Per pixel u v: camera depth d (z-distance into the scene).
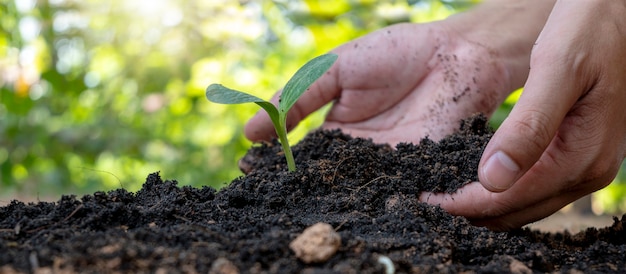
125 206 0.32
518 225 0.39
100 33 1.17
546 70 0.34
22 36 0.96
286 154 0.38
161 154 1.26
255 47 1.17
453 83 0.47
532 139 0.33
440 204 0.38
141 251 0.28
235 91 0.36
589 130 0.36
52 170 1.14
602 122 0.36
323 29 0.84
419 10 0.87
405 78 0.48
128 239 0.29
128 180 1.29
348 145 0.40
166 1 1.08
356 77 0.48
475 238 0.33
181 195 0.35
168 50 1.14
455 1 0.80
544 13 0.50
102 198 0.33
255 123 0.48
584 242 0.39
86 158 1.08
